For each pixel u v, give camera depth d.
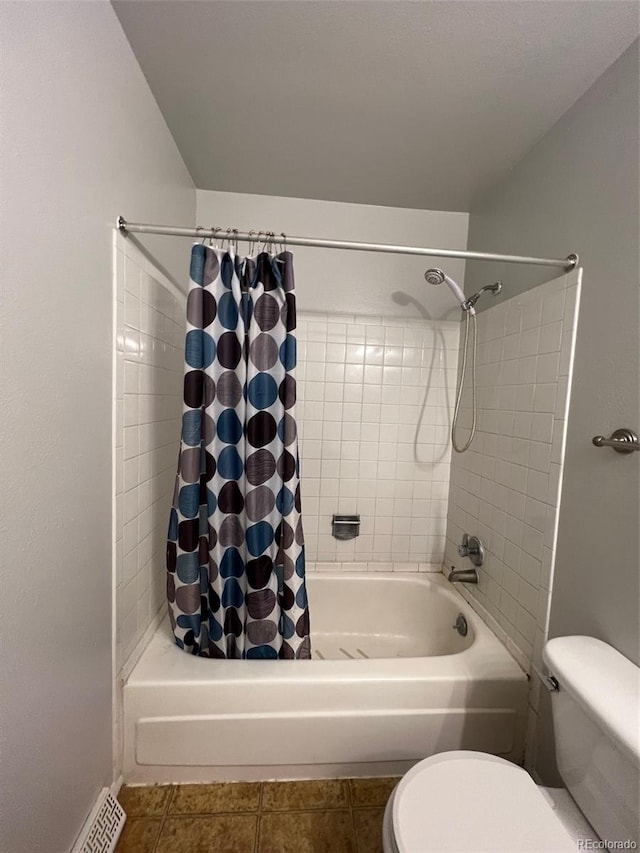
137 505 1.20
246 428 1.22
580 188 1.11
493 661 1.30
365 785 1.20
